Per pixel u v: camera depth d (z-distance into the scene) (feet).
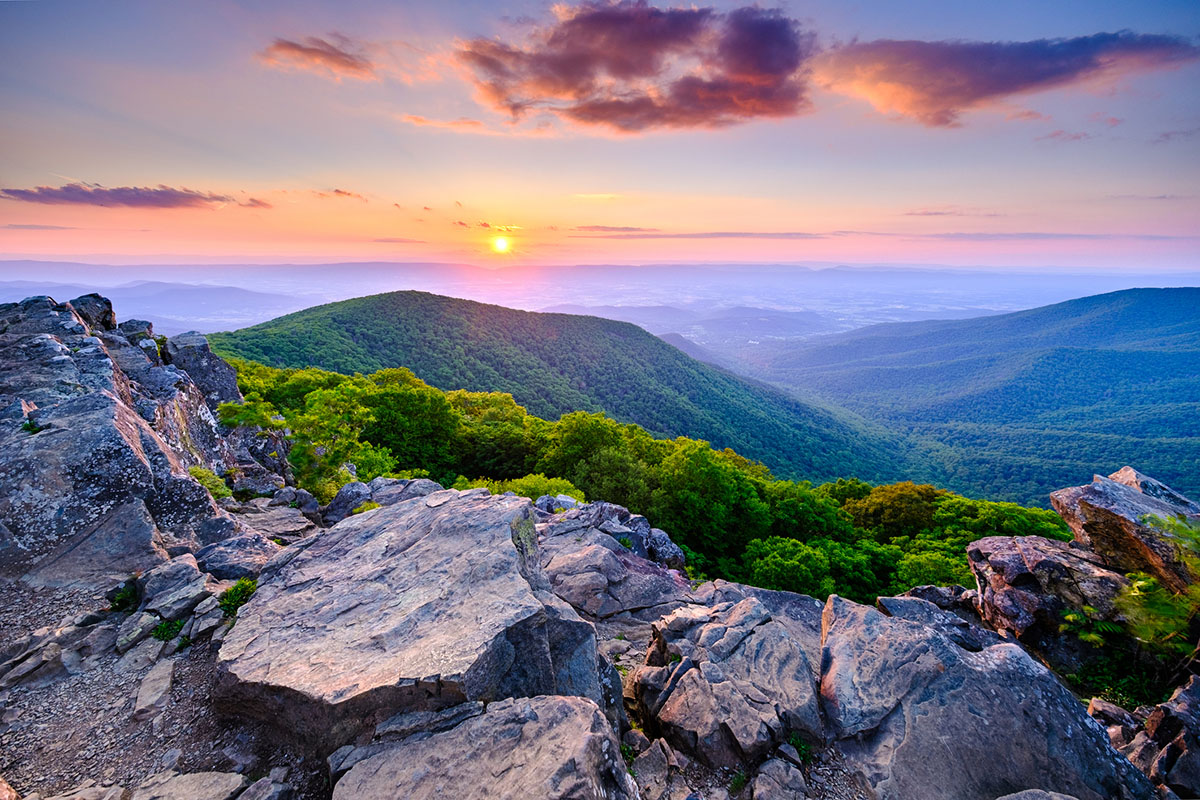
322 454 89.40
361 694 22.12
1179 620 41.83
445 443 172.35
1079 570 48.34
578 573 55.62
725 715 29.48
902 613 41.42
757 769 27.76
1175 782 29.50
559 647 29.55
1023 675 31.22
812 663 39.58
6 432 43.16
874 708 30.37
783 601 51.49
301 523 58.95
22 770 22.66
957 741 28.35
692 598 53.72
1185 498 51.44
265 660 25.17
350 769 20.29
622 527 73.87
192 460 68.44
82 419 45.27
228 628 30.17
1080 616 46.52
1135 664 44.27
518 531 35.81
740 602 40.27
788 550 116.16
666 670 34.55
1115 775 27.07
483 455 178.29
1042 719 28.96
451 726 22.00
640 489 138.10
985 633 39.17
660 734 31.04
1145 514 45.80
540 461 166.30
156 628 30.91
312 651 25.63
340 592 30.81
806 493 172.04
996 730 28.68
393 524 38.58
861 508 201.77
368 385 189.16
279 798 20.62
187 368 97.04
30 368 55.72
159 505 43.14
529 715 22.18
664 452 189.88
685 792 26.53
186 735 24.20
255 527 56.13
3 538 36.63
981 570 56.49
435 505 40.32
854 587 120.06
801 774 27.22
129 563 37.45
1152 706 41.52
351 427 100.73
